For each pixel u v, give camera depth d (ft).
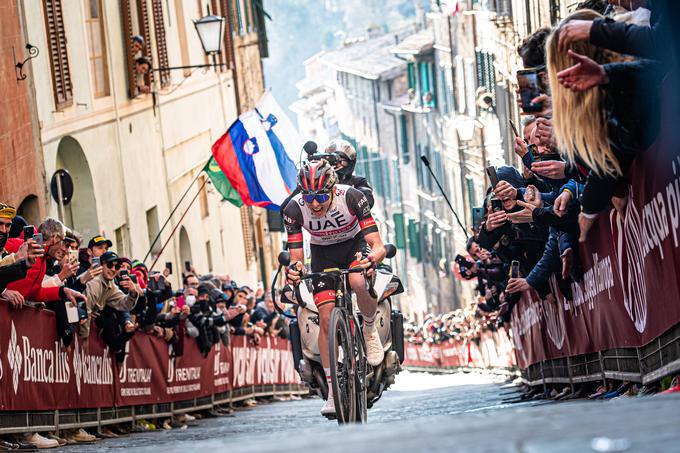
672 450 20.04
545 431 23.66
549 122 58.59
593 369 76.28
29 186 129.70
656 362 54.29
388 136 505.66
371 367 67.62
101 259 97.86
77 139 152.76
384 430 27.45
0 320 73.87
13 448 75.36
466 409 92.27
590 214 58.49
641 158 48.96
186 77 229.04
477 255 120.37
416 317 467.52
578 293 76.74
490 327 200.64
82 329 93.30
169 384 127.54
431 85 388.78
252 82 348.38
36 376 81.41
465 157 312.50
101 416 99.71
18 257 72.43
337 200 64.03
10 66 126.93
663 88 44.39
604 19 45.19
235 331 170.40
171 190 208.23
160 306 131.03
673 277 47.57
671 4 42.09
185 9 239.50
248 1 352.08
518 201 73.56
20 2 132.57
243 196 153.48
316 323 69.82
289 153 153.89
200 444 29.19
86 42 162.09
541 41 66.80
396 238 489.67
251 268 295.28
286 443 26.02
